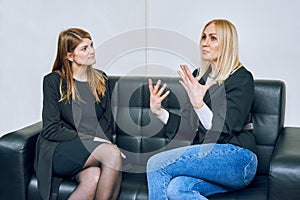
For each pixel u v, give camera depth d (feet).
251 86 6.20
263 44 8.14
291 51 8.03
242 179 5.94
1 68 9.29
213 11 8.23
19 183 6.51
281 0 7.87
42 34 8.96
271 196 5.58
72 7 8.77
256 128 6.88
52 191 6.27
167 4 8.40
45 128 6.49
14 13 8.96
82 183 6.11
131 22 8.61
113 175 6.04
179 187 5.72
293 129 7.16
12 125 9.57
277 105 6.83
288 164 5.51
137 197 6.01
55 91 6.60
